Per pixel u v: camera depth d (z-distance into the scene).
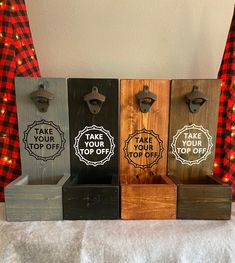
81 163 0.71
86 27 0.85
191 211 0.63
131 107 0.69
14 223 0.61
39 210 0.62
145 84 0.68
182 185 0.62
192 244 0.55
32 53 0.77
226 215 0.63
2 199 0.74
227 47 0.75
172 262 0.54
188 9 0.84
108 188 0.62
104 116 0.69
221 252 0.54
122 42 0.86
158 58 0.87
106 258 0.53
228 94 0.74
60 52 0.86
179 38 0.86
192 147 0.72
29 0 0.83
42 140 0.69
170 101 0.69
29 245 0.55
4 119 0.72
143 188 0.62
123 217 0.63
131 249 0.54
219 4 0.84
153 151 0.71
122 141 0.71
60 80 0.66
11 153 0.73
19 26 0.73
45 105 0.66
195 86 0.68
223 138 0.76
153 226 0.60
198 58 0.87
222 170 0.76
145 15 0.84
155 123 0.70
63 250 0.54
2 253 0.55
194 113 0.70
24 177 0.68
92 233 0.57
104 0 0.83
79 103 0.68
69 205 0.62
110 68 0.87
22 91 0.66
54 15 0.84
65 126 0.69
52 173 0.71
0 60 0.71
